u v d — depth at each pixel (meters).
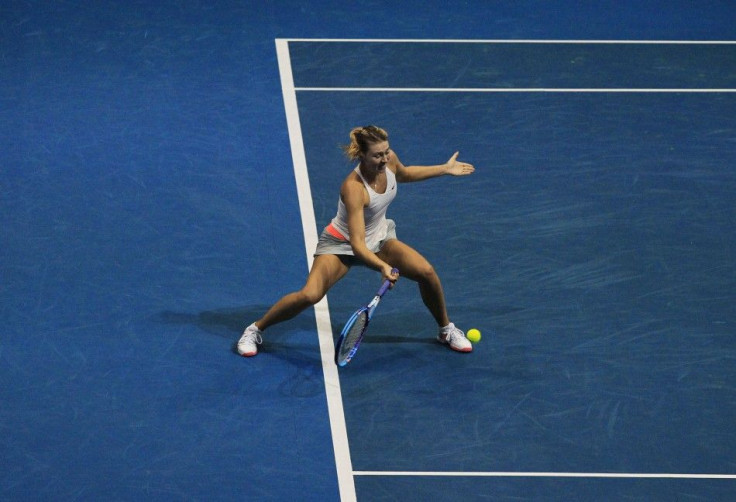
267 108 27.45
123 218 23.11
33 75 28.11
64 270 21.41
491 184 24.86
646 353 19.94
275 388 18.77
